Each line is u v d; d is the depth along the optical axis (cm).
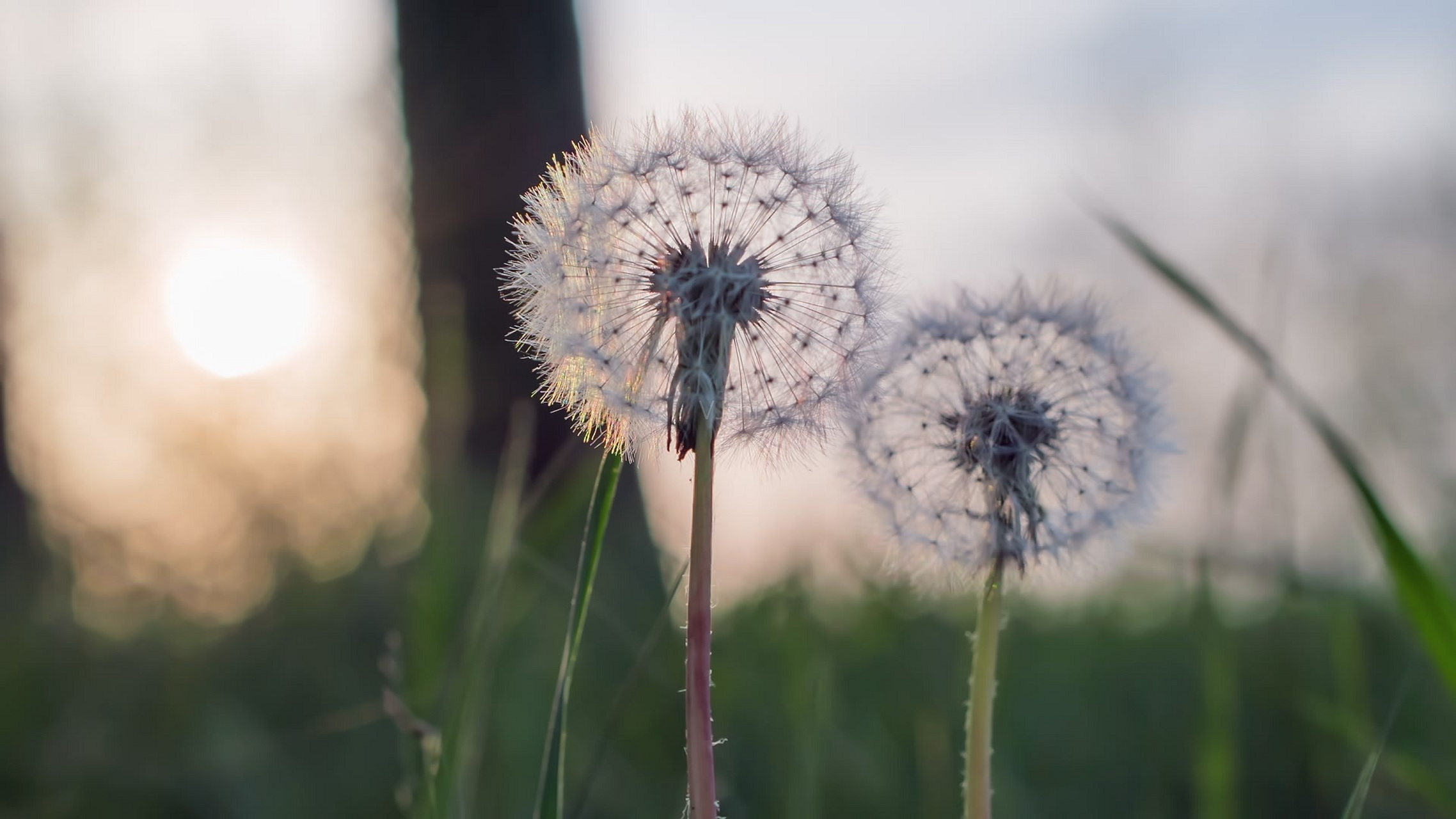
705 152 27
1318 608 45
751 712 47
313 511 77
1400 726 45
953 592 28
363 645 61
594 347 26
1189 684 51
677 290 26
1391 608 50
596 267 27
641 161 27
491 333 71
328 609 65
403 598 61
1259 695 44
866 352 27
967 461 28
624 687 31
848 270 27
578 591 27
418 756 33
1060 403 29
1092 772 47
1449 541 54
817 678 38
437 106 73
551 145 73
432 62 73
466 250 71
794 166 27
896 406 29
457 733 31
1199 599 35
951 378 29
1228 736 34
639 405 26
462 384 40
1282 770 42
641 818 43
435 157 73
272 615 65
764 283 27
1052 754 49
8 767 49
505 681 44
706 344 26
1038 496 28
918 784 42
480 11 73
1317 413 29
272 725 54
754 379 26
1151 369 29
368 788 48
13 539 89
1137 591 71
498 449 71
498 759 41
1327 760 42
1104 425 29
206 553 79
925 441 29
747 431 26
